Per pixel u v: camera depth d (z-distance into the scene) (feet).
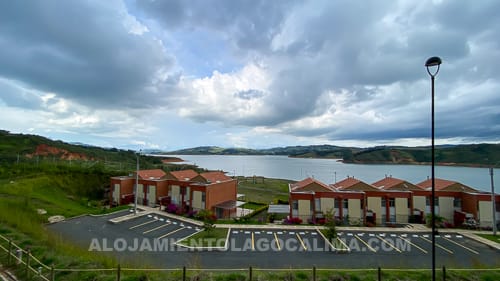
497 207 110.83
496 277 50.85
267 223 109.40
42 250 54.13
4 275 44.37
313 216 114.01
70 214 109.70
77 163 213.46
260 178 344.69
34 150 251.19
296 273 50.14
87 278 43.57
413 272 53.16
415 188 123.24
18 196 116.47
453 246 83.56
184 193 137.08
